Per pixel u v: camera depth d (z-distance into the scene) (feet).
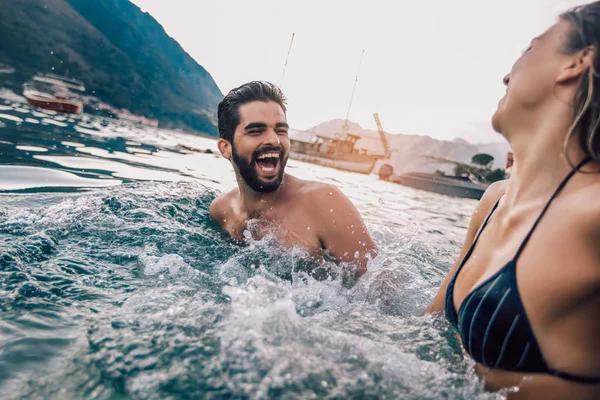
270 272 5.94
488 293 3.03
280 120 6.84
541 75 3.03
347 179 36.99
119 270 4.98
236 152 6.87
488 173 82.69
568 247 2.66
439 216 18.61
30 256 4.87
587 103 2.70
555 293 2.67
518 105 3.21
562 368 2.67
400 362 3.12
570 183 2.88
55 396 2.61
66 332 3.36
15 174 10.54
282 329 3.31
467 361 3.28
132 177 13.57
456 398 2.83
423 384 2.91
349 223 6.70
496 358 2.94
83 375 2.80
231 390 2.55
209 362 2.82
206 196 9.91
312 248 6.67
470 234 4.37
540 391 2.76
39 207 6.93
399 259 7.64
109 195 8.24
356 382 2.76
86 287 4.30
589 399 2.65
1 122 22.86
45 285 4.18
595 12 2.79
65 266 4.79
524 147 3.26
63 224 6.19
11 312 3.58
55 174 11.55
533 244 2.89
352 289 5.73
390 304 5.38
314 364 2.87
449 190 56.80
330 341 3.28
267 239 6.93
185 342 3.07
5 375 2.77
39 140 18.47
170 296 4.16
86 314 3.69
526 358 2.80
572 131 2.81
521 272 2.87
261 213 7.23
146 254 5.64
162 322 3.42
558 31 3.02
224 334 3.16
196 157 26.66
